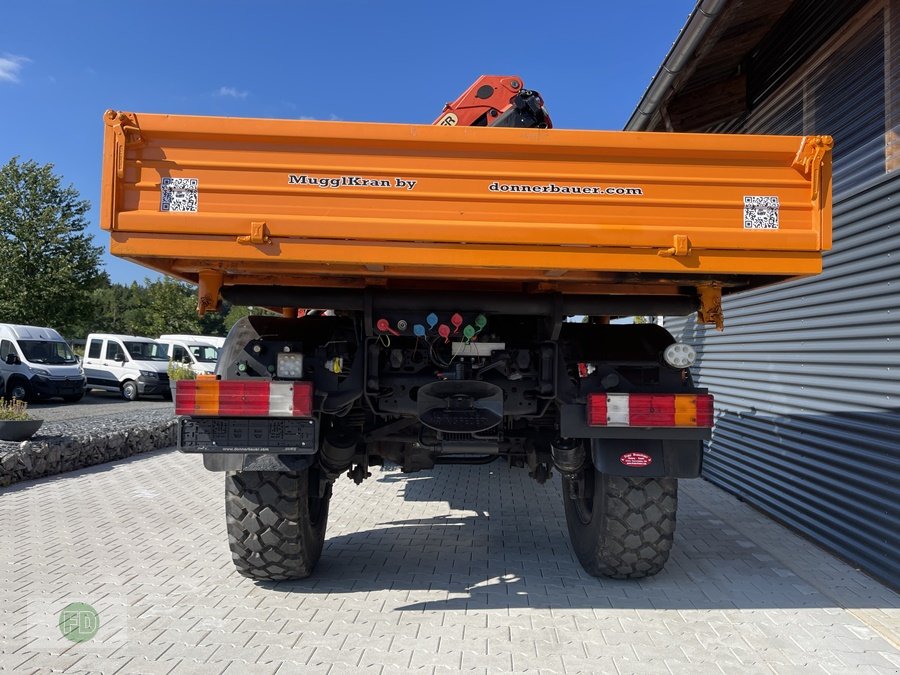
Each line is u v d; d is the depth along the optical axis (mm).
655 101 6004
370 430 3871
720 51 5980
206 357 22703
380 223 2828
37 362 17922
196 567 4090
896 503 3877
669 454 3297
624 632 3195
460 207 2871
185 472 7488
